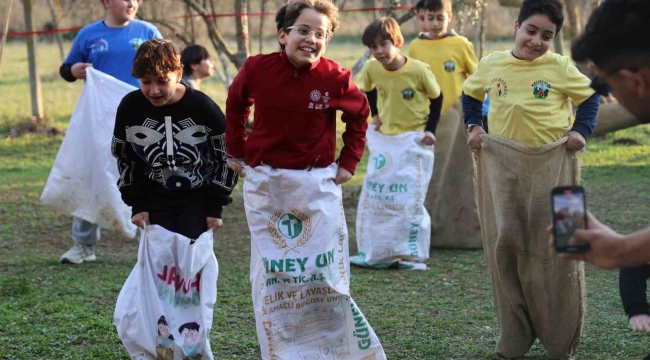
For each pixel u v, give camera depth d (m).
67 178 9.79
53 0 24.11
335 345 6.08
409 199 10.52
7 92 30.30
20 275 9.72
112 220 9.75
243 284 9.45
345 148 6.13
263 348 6.03
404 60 10.59
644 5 3.07
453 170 11.66
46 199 9.84
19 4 37.72
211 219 6.20
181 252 5.98
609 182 15.66
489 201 6.80
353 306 6.09
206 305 6.01
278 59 5.82
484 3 15.60
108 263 10.50
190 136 6.05
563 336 6.67
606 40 3.15
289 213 5.98
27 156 19.53
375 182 10.66
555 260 6.51
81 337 7.44
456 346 7.25
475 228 11.66
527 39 6.51
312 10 5.68
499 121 6.71
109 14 10.21
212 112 6.04
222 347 7.22
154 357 5.95
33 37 22.25
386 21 10.43
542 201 6.47
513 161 6.54
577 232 3.38
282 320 6.01
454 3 14.88
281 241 5.99
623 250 3.30
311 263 5.95
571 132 6.57
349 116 6.08
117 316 5.98
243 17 15.48
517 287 6.73
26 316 7.98
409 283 9.70
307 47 5.67
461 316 8.21
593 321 7.94
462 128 11.58
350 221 13.41
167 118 6.00
